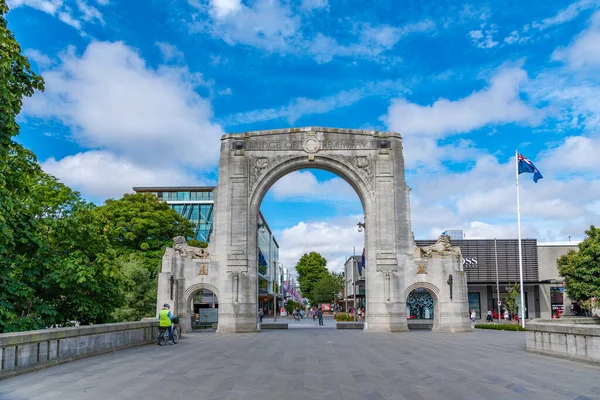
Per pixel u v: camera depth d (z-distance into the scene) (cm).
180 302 4072
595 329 1733
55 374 1509
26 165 2002
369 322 4153
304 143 4331
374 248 4209
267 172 4291
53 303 2441
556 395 1202
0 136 1691
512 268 6550
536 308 6450
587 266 4691
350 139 4362
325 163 4325
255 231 4253
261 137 4344
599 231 4709
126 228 5006
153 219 5056
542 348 2131
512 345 2653
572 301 6366
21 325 2022
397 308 4091
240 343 2855
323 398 1195
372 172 4312
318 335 3644
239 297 4081
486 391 1262
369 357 2069
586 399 1152
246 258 4150
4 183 1773
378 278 4141
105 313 2508
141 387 1312
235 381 1430
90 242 2502
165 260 4059
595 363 1733
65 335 1789
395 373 1586
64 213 2984
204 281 4116
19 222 2114
